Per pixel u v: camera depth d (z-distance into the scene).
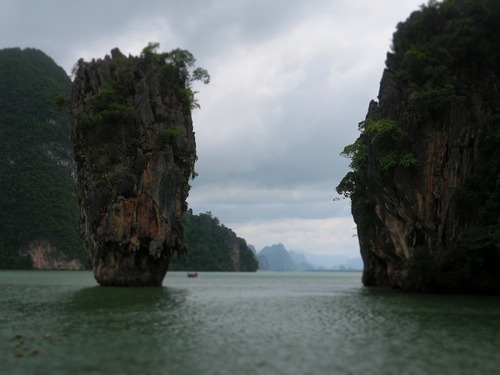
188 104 69.50
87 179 62.94
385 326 27.06
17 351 19.53
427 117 50.19
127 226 60.56
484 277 47.00
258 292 56.84
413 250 51.38
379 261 73.19
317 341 22.38
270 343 21.81
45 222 193.25
